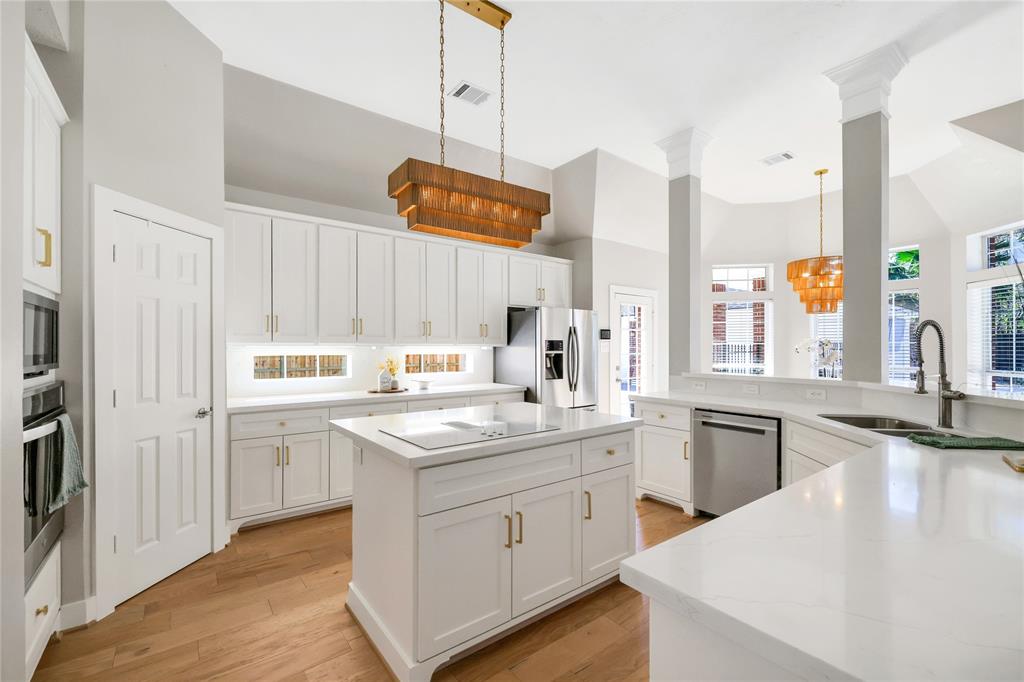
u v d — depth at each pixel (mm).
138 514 2260
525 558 1938
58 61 1992
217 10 2457
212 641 1907
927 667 502
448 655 1698
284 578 2430
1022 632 568
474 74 3002
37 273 1717
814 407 2904
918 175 4797
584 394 4902
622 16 2455
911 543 848
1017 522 956
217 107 2746
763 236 6242
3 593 992
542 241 5539
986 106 3418
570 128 3762
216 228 2730
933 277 5191
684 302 3842
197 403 2617
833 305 5004
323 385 3902
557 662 1790
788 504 1074
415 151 3900
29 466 1615
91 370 2045
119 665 1762
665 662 763
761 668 634
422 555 1633
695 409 3250
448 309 4344
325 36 2641
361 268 3805
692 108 3430
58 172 1940
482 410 2670
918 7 2381
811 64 2873
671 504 3520
